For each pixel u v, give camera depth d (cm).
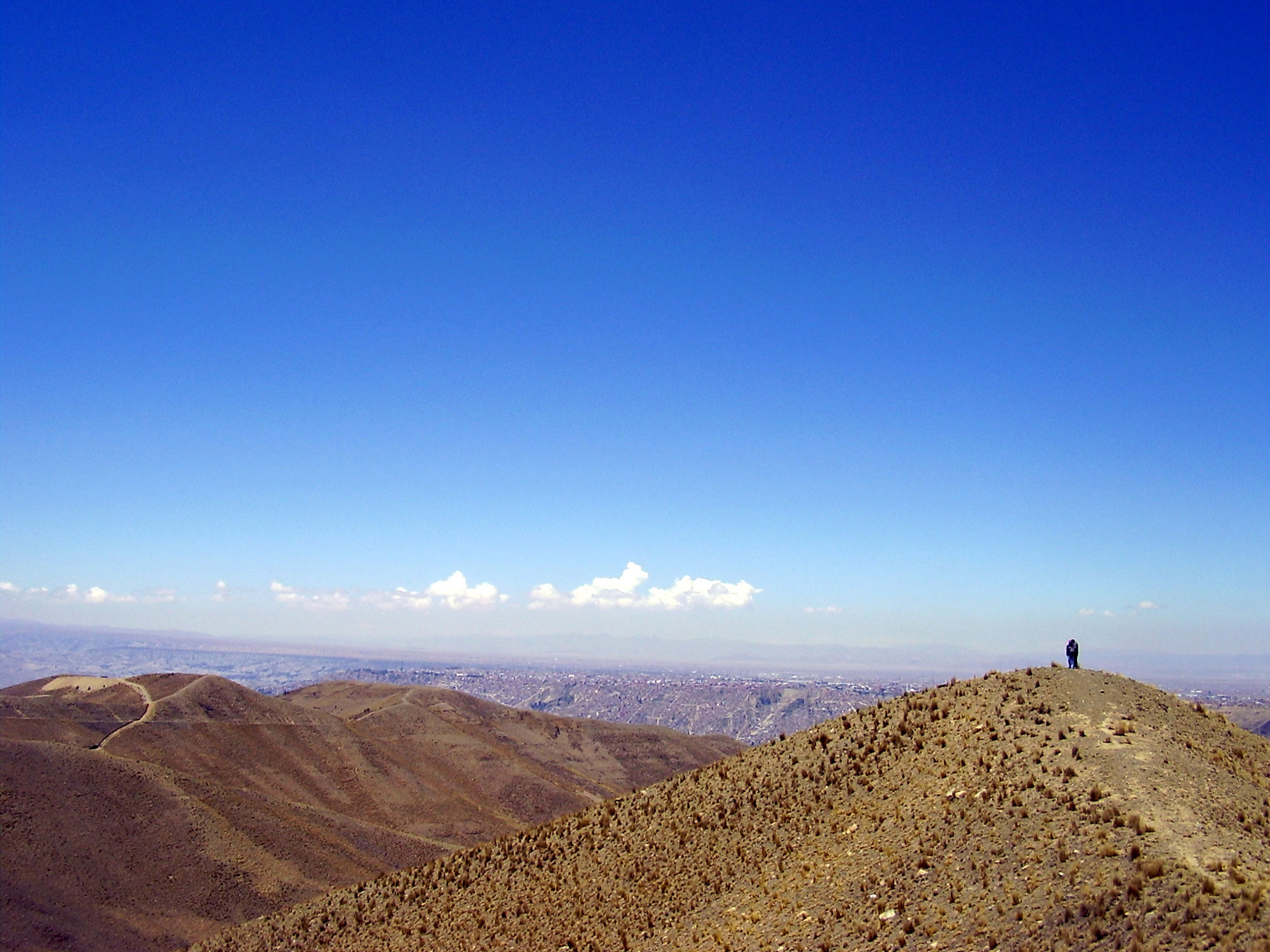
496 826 16112
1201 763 3625
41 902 8275
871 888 3462
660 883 4606
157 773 11650
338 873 11181
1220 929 2422
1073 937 2645
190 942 8700
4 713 13912
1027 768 3819
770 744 5838
